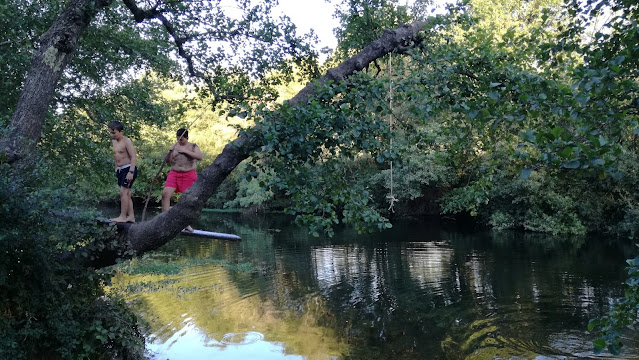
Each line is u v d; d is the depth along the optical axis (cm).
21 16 787
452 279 1294
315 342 841
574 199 2205
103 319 654
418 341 842
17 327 541
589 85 319
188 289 1217
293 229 2592
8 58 765
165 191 627
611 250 1694
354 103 514
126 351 679
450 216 2833
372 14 701
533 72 554
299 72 796
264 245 1980
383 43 622
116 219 597
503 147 633
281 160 498
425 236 2173
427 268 1449
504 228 2400
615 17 411
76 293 614
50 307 566
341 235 2264
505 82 528
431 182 2623
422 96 570
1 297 531
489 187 692
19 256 537
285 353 789
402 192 2470
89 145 962
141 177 854
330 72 596
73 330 580
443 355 778
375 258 1641
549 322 918
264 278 1347
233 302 1099
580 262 1477
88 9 606
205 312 1018
